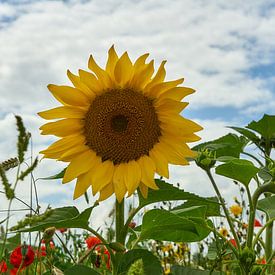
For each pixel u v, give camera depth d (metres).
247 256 0.58
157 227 0.57
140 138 0.61
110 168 0.61
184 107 0.60
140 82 0.61
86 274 0.53
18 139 0.43
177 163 0.60
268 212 0.70
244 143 0.80
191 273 0.64
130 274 0.36
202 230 0.63
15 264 0.61
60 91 0.60
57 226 0.55
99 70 0.60
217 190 0.62
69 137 0.61
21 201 0.58
